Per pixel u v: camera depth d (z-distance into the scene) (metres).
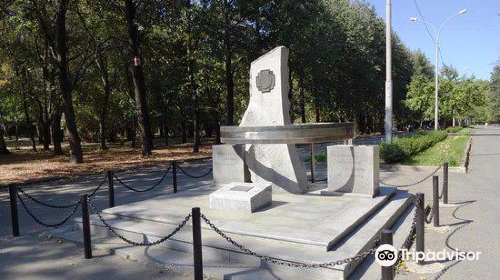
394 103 53.72
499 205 10.04
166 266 6.35
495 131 62.69
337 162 9.59
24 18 21.12
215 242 6.58
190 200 9.49
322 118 50.03
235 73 33.94
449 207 9.91
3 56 27.02
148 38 25.47
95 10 24.77
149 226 7.68
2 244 7.86
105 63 32.06
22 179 16.44
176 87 28.34
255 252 6.07
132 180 15.93
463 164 16.69
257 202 8.22
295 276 5.64
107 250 7.18
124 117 34.75
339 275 5.41
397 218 8.56
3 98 28.53
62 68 21.05
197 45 25.30
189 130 57.19
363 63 43.06
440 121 64.81
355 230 7.04
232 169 10.98
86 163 21.42
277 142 9.05
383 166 17.12
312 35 30.56
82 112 36.34
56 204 11.71
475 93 43.75
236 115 45.50
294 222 7.19
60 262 6.77
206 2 24.02
